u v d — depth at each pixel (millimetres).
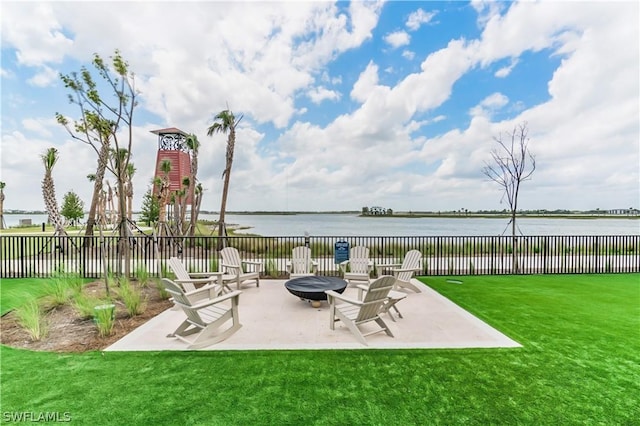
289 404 2670
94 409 2586
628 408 2627
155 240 9750
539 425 2416
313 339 4148
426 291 6941
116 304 5625
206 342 3904
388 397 2783
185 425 2391
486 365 3402
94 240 9109
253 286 7426
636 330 4461
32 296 6137
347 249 9367
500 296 6477
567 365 3402
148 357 3561
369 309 4141
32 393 2809
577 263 10555
